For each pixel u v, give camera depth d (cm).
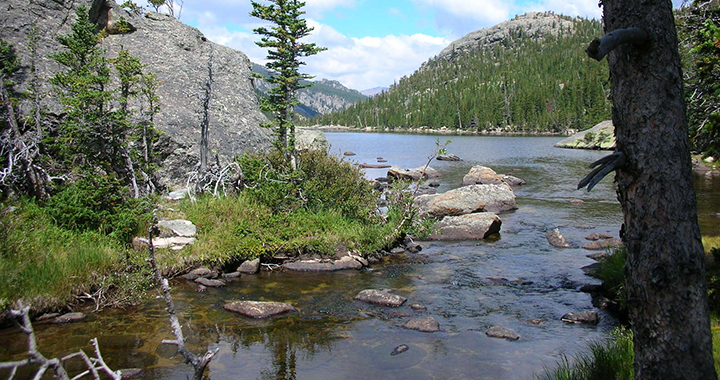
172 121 1836
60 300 930
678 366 361
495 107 15462
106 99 1360
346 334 855
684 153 366
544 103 14500
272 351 783
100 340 806
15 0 1744
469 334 859
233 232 1318
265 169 1658
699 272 362
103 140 1391
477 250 1488
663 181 361
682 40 938
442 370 717
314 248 1315
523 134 12762
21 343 784
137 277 1037
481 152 5812
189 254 1184
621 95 382
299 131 2544
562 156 5122
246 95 2361
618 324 898
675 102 366
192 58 2256
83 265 1015
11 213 1074
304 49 1630
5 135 1262
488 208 2117
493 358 756
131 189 1452
